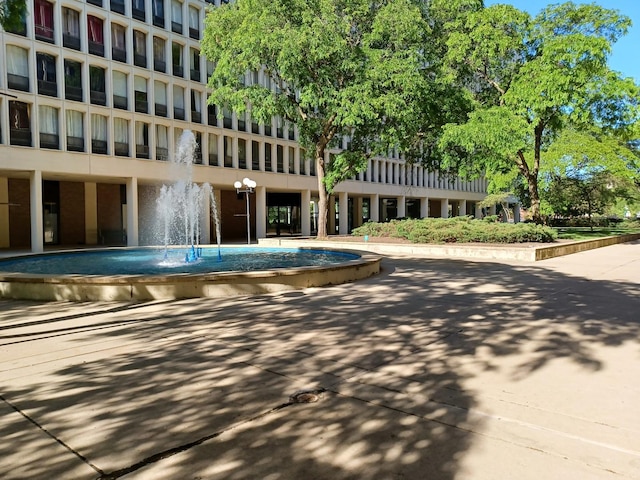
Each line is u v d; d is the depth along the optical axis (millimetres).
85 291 9391
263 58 23031
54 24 25562
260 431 3596
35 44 24750
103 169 27812
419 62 23328
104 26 27734
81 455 3254
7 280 9773
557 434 3496
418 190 56031
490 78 26500
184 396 4305
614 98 23641
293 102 24844
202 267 13680
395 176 52562
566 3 23766
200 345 6031
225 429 3633
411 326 6922
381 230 25594
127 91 28875
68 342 6219
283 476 2975
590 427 3605
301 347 5887
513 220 71062
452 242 21516
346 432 3568
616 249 23109
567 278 12180
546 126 27516
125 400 4219
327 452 3275
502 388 4426
